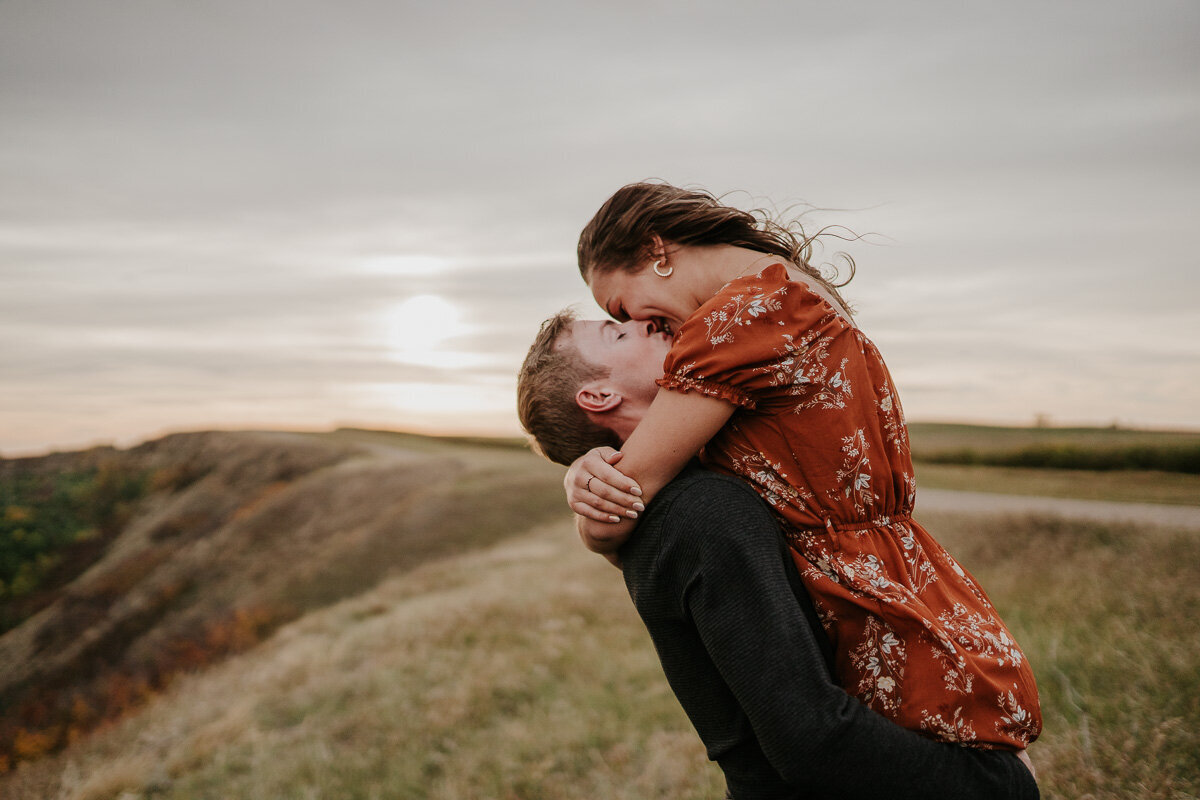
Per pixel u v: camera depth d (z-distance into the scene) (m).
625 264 1.52
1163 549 6.10
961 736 1.19
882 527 1.34
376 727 5.85
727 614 1.17
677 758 4.14
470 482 28.86
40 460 75.62
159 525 48.59
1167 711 3.24
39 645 31.77
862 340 1.37
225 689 9.13
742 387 1.27
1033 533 7.50
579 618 7.63
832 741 1.09
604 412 1.48
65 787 6.88
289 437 67.00
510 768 4.68
